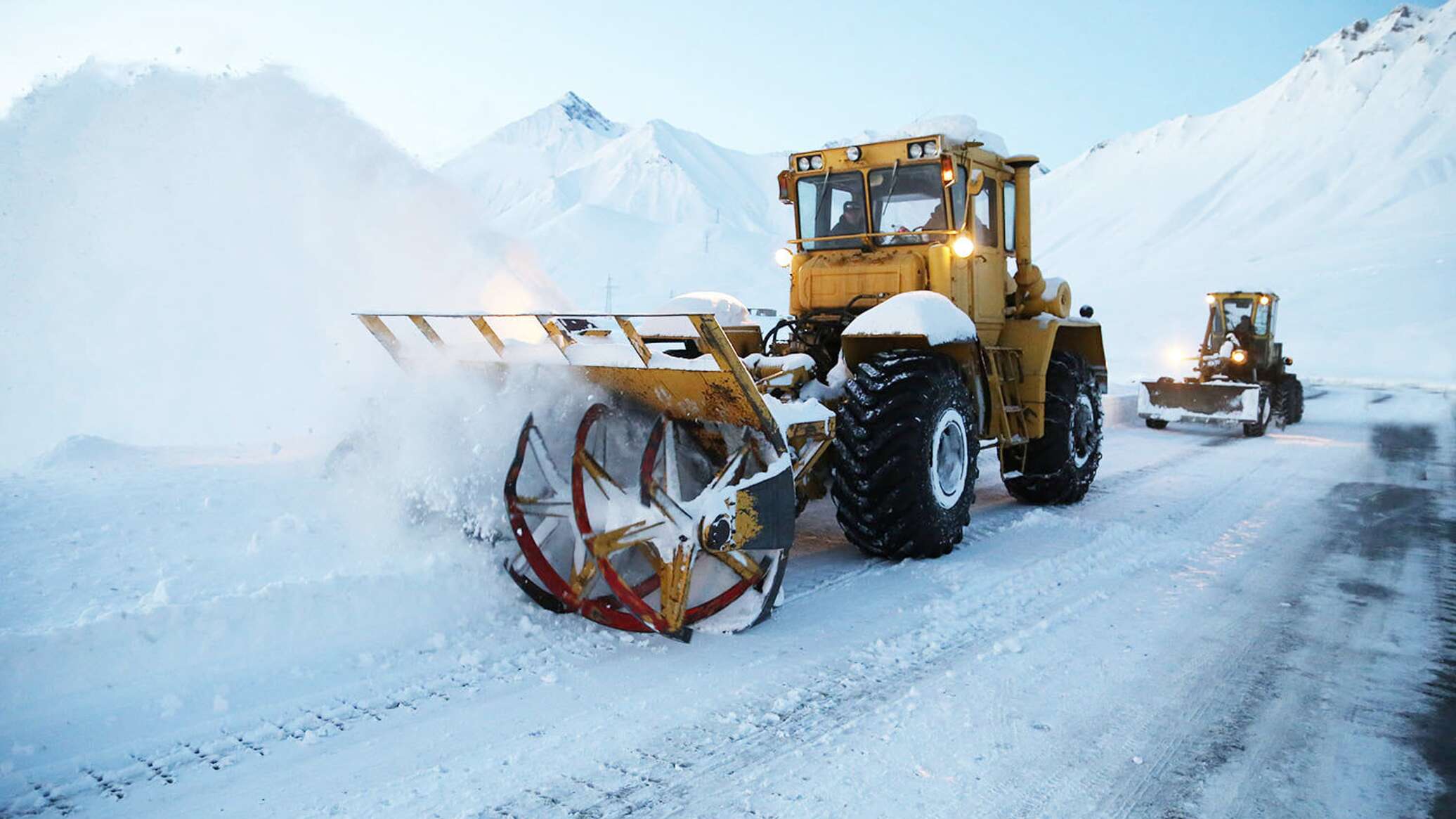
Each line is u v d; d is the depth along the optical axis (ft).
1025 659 11.59
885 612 13.32
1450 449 35.63
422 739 9.12
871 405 15.47
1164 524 19.98
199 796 8.00
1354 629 13.00
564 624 12.46
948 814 7.89
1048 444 21.56
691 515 11.65
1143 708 10.16
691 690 10.42
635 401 13.33
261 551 13.98
